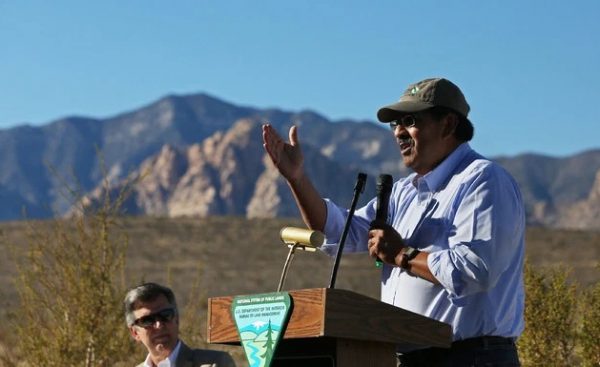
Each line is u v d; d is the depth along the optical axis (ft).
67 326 77.71
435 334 30.58
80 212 80.79
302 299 28.81
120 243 80.74
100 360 77.51
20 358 80.12
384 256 33.14
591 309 60.59
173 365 37.09
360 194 33.04
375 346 30.07
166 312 37.14
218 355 36.99
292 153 35.53
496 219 32.63
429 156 34.47
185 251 387.34
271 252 392.27
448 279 31.86
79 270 78.64
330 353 30.32
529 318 61.46
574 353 63.41
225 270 364.17
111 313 78.59
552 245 391.04
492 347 32.91
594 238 407.64
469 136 34.68
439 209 34.06
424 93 34.35
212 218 446.19
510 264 33.22
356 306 28.99
